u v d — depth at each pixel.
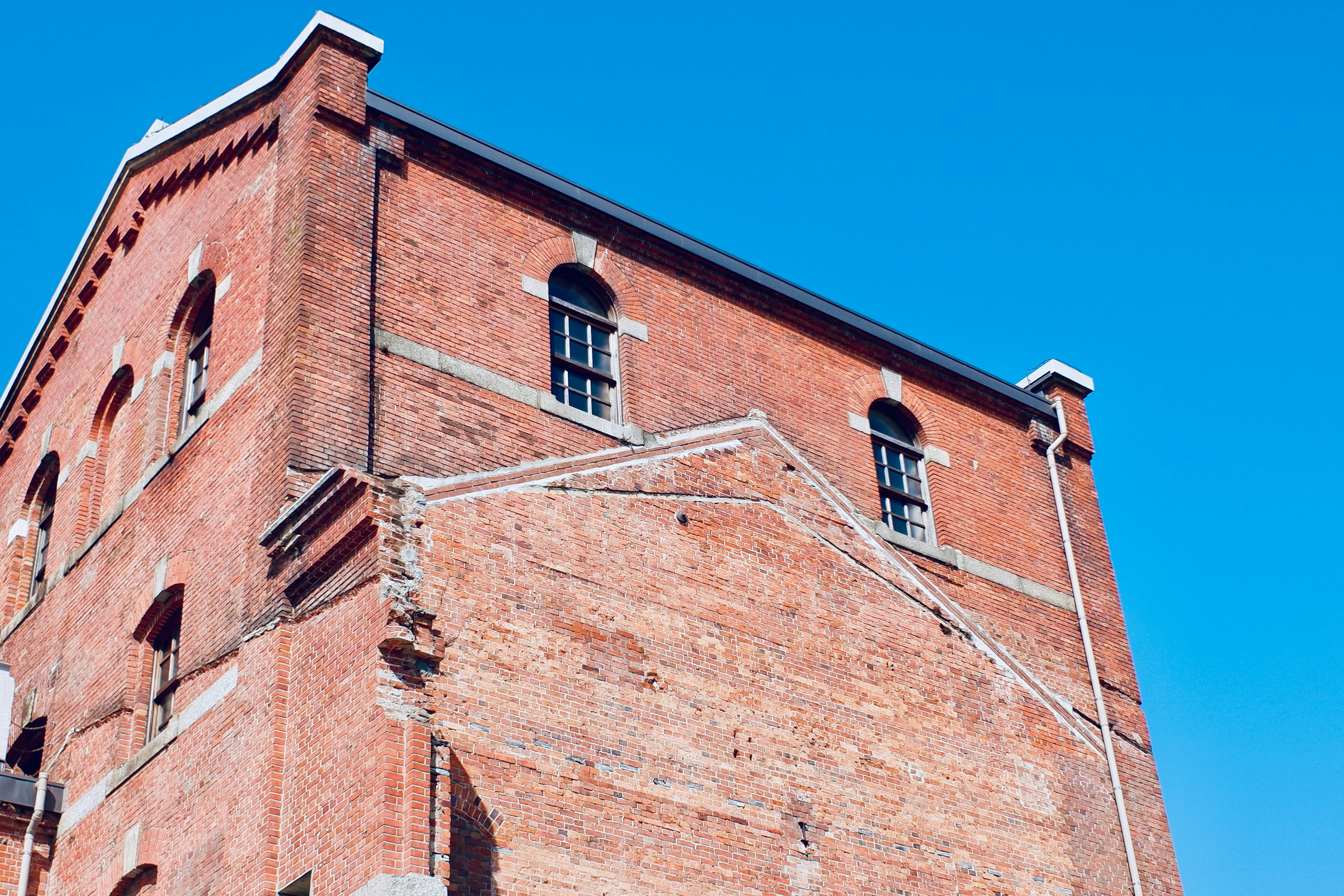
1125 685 22.44
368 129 19.02
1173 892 20.66
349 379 17.12
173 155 22.52
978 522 22.39
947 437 23.02
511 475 17.28
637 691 16.73
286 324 17.47
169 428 20.28
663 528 18.31
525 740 15.45
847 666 18.98
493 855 14.62
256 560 16.59
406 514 15.69
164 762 16.91
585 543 17.36
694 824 16.28
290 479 16.23
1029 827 19.56
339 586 15.46
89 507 21.78
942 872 18.20
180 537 18.47
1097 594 23.12
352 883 13.55
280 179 18.98
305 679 15.31
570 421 18.64
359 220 18.30
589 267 20.34
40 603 21.94
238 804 15.26
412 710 14.42
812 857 17.08
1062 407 24.77
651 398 19.80
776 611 18.72
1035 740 20.53
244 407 17.92
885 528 20.94
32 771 20.70
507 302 19.14
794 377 21.67
